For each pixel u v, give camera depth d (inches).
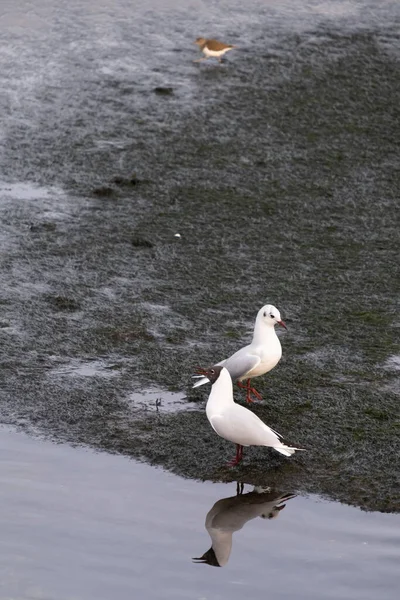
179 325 589.6
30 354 554.9
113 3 1111.6
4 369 540.1
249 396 519.2
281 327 588.4
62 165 788.0
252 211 735.7
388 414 507.2
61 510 433.7
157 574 395.5
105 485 454.0
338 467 468.4
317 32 1063.6
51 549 408.2
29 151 804.0
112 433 493.4
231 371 508.7
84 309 601.0
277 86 943.7
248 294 625.9
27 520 425.7
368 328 591.5
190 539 418.3
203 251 677.3
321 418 503.8
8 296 609.3
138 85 931.3
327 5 1137.4
